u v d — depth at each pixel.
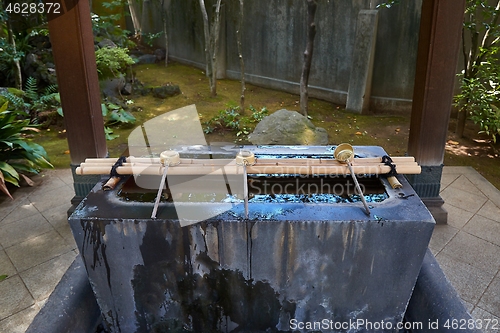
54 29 2.84
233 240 1.63
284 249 1.64
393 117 6.37
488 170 4.38
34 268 2.75
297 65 7.43
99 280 1.76
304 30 7.11
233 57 8.46
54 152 4.96
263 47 7.83
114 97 6.62
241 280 1.74
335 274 1.71
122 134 5.62
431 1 2.74
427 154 3.09
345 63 6.77
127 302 1.82
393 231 1.59
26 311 2.36
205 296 1.80
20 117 5.70
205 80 8.44
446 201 3.61
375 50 6.34
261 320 1.86
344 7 6.50
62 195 3.81
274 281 1.73
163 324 1.89
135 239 1.63
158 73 8.97
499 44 5.20
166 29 9.80
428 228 1.58
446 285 1.84
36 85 6.38
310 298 1.78
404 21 6.04
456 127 5.39
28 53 6.68
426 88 2.92
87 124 3.07
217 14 6.77
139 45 10.76
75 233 1.63
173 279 1.75
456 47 2.82
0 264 2.79
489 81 4.72
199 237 1.62
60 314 1.70
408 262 1.67
